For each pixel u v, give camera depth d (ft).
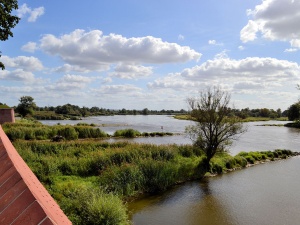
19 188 5.54
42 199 6.19
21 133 137.59
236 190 65.10
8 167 7.09
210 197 59.93
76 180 61.05
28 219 4.44
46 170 63.77
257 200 58.44
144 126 276.82
